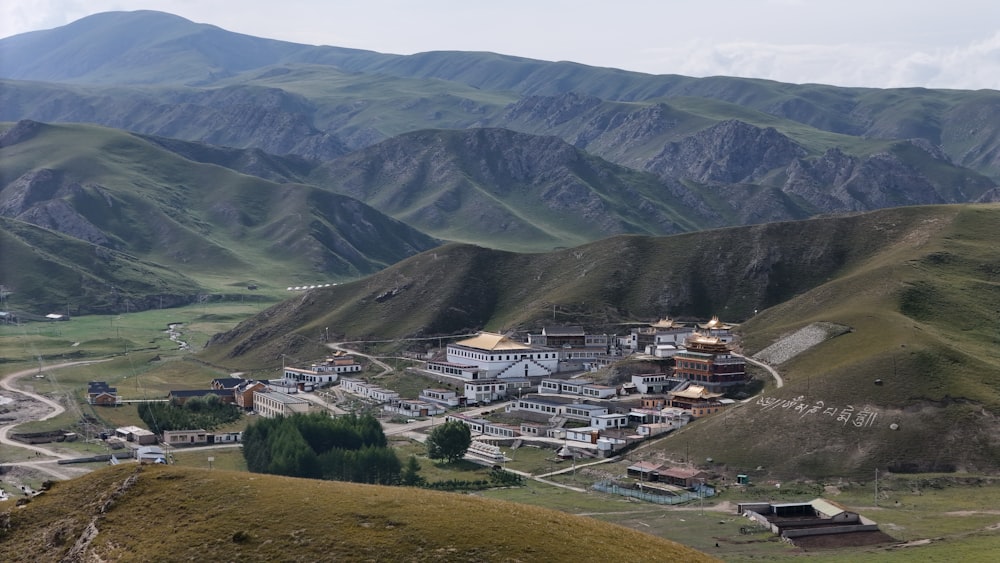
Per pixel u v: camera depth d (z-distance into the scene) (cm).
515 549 11281
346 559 10994
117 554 11731
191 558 11338
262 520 11962
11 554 12331
